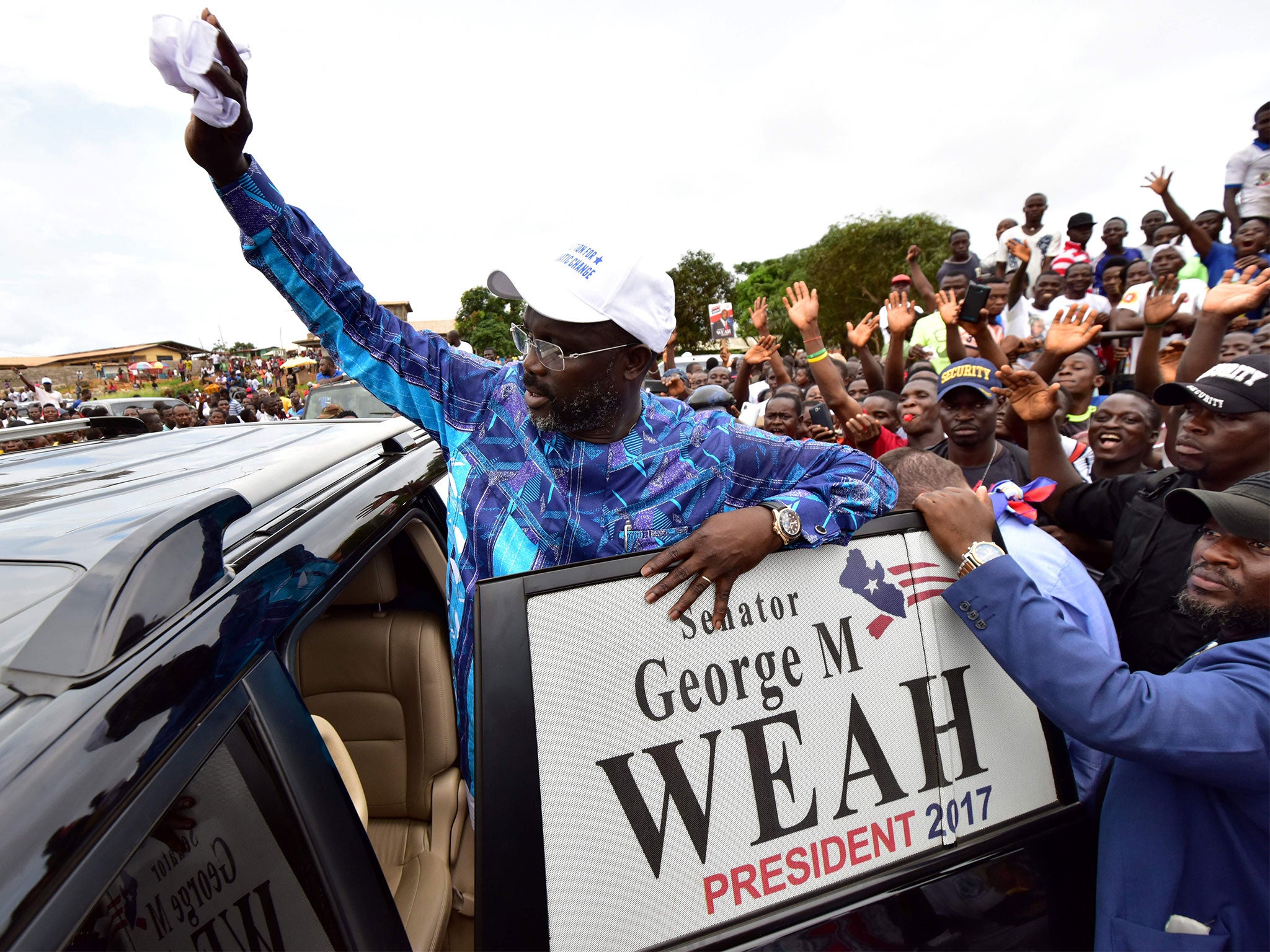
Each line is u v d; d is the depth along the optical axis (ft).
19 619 2.52
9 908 1.74
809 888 3.58
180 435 6.17
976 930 3.84
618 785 3.34
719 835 3.47
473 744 4.24
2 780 1.93
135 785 2.17
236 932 2.43
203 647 2.65
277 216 4.19
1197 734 3.47
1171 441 9.48
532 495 4.17
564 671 3.35
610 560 3.51
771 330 85.92
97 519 3.41
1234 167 19.39
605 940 3.21
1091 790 5.16
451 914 5.38
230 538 3.39
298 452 5.01
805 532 3.74
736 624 3.69
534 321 3.81
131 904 2.07
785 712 3.70
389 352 4.58
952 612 4.17
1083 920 4.20
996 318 20.10
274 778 2.78
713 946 3.34
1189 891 3.92
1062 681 3.69
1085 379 12.34
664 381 19.06
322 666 5.86
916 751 3.92
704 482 4.32
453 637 4.34
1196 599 4.02
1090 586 5.28
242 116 3.78
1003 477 9.52
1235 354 11.40
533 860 3.16
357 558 4.08
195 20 3.41
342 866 2.93
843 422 12.75
